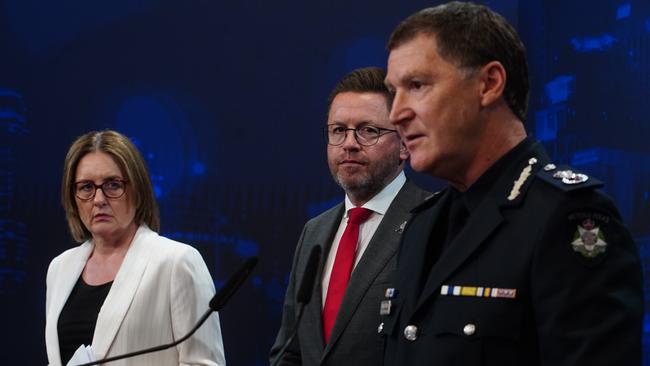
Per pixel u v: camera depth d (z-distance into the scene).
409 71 1.41
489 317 1.32
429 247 1.54
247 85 4.79
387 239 2.21
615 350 1.22
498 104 1.42
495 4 4.55
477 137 1.42
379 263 2.18
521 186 1.39
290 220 4.68
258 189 4.73
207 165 4.78
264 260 4.67
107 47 4.93
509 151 1.44
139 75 4.90
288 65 4.77
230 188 4.75
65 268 2.55
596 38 4.43
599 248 1.27
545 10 4.51
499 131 1.43
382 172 2.29
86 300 2.46
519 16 4.52
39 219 4.89
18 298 4.84
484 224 1.39
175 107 4.85
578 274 1.26
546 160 1.45
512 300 1.31
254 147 4.76
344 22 4.73
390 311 1.54
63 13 4.98
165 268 2.44
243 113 4.79
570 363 1.22
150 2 4.91
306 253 2.39
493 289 1.33
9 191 4.90
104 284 2.48
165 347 1.66
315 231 2.43
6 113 4.93
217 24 4.84
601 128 4.39
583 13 4.46
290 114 4.75
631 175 4.35
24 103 4.95
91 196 2.48
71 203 2.56
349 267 2.26
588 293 1.25
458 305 1.36
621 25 4.40
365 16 4.71
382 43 4.68
